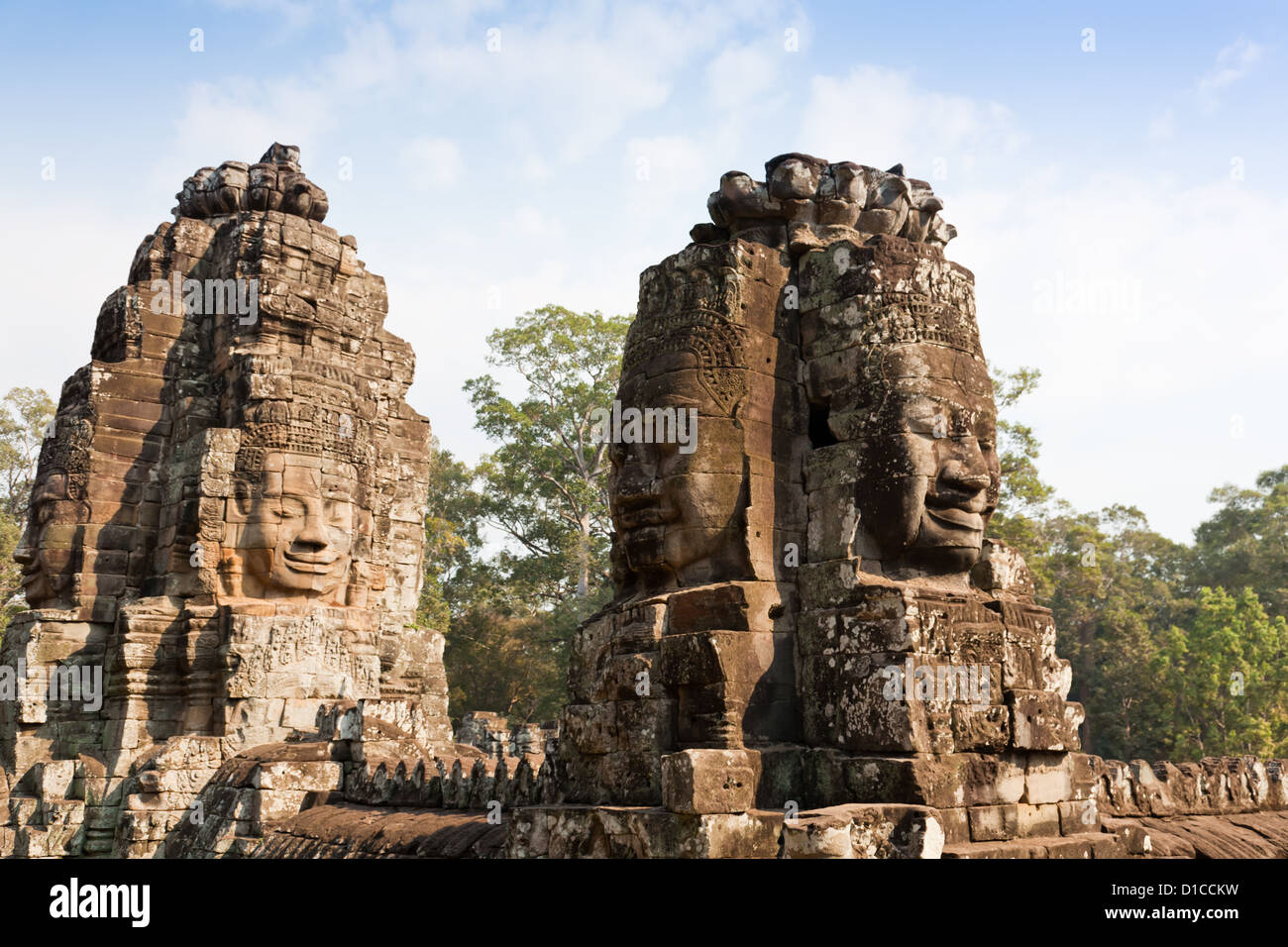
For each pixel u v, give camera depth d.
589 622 10.01
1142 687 41.75
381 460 21.56
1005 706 8.59
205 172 20.89
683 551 9.14
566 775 9.41
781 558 9.20
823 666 8.65
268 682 16.47
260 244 18.70
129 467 18.70
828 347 9.50
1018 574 9.83
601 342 43.53
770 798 8.16
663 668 8.66
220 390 18.83
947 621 8.42
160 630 17.11
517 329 43.19
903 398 8.91
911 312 9.17
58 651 17.64
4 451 48.19
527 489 45.06
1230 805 11.35
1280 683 38.31
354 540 18.44
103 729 17.45
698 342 9.34
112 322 19.77
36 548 18.56
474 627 46.00
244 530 17.38
